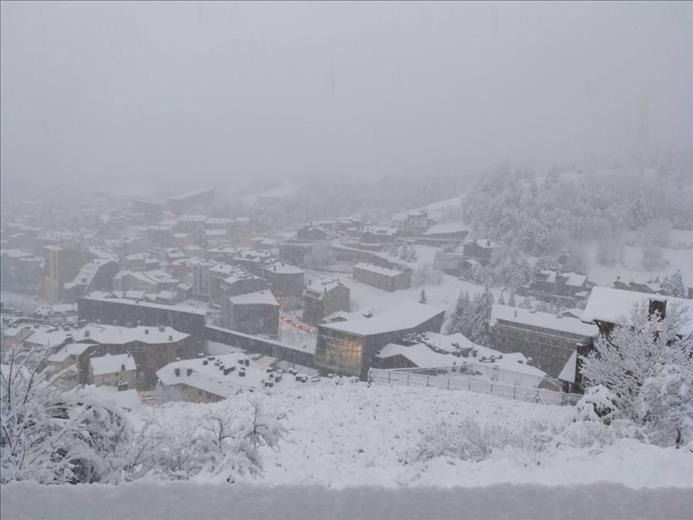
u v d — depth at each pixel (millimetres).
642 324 15555
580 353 24891
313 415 19797
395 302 104312
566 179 140750
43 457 7039
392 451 15430
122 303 83625
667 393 13938
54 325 74562
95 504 4234
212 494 4438
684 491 4742
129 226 199750
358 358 60156
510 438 13516
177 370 48844
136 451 8547
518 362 55312
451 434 14086
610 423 14164
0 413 6867
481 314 72438
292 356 67688
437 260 122188
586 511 4352
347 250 146125
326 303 94875
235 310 87875
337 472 12820
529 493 4609
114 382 54625
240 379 46469
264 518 4098
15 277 135125
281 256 146250
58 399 7852
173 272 134000
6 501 4230
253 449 9320
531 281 103438
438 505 4355
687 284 91875
